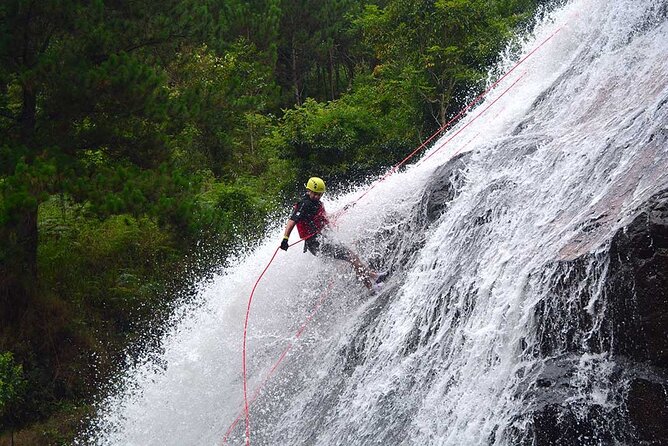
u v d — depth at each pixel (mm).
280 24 30234
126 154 13031
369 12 21062
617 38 9172
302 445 7727
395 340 7645
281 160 20750
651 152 6215
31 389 11930
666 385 5027
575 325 5711
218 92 13984
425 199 8711
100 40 12430
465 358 6672
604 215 5980
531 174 7473
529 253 6492
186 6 13766
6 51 12023
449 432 6359
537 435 5438
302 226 8992
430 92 18969
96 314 13562
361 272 8812
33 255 12875
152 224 15172
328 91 33219
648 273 5172
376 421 7121
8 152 11453
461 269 7320
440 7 18406
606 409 5246
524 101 10078
